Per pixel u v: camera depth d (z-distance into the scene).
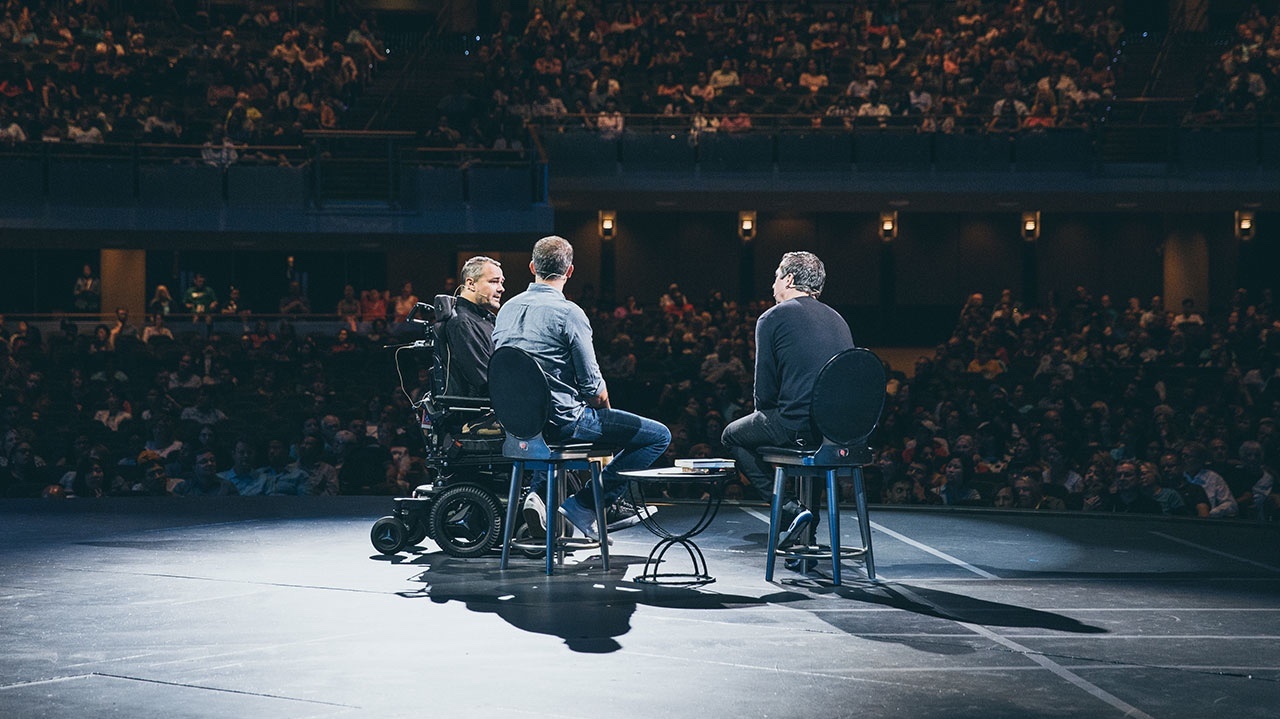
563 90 24.23
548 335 5.77
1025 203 24.73
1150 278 28.03
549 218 21.39
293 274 25.70
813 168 23.52
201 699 3.74
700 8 28.36
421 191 21.19
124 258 24.72
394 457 13.30
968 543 6.78
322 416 15.51
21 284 24.45
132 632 4.60
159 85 24.58
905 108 24.05
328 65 25.59
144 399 17.05
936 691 3.84
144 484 12.07
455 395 6.29
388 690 3.84
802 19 27.69
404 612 4.94
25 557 6.24
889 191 23.56
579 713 3.62
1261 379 17.61
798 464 5.57
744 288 27.64
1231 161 23.06
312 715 3.59
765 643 4.45
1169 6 29.27
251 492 12.33
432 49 28.62
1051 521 7.64
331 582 5.57
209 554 6.32
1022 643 4.46
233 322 22.67
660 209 26.28
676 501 8.40
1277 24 25.05
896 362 24.98
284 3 29.47
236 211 20.81
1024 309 24.66
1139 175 23.27
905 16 28.27
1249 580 5.71
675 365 18.86
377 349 19.38
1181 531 7.23
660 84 25.84
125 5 26.95
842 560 6.15
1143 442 13.60
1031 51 25.70
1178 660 4.22
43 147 20.39
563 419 5.74
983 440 13.53
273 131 21.66
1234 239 26.52
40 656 4.25
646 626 4.70
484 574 5.77
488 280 6.50
